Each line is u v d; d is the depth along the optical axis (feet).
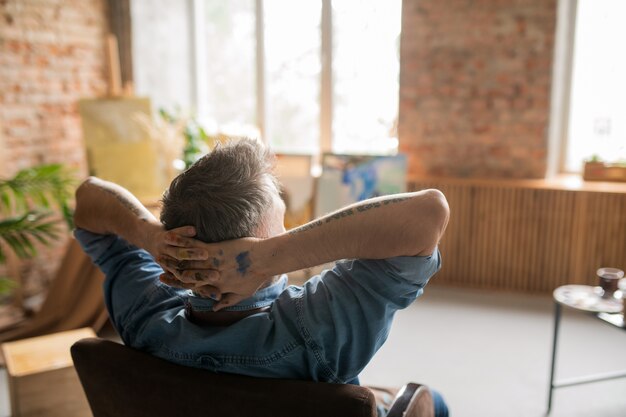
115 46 13.06
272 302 3.05
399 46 12.73
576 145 12.57
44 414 7.09
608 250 11.23
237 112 14.69
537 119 11.90
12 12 11.64
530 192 11.52
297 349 2.86
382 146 13.56
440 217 2.55
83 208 3.39
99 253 3.46
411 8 12.21
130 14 14.05
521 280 12.03
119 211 3.23
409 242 2.53
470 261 12.32
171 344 3.09
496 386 8.55
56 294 11.05
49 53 12.51
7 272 11.51
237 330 2.91
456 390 8.46
